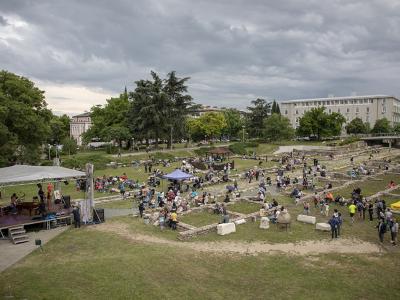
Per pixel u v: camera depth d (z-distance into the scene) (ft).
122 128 288.51
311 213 104.94
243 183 163.73
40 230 85.71
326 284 57.16
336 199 117.91
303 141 420.36
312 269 63.16
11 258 66.49
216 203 109.81
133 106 294.87
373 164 229.66
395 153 318.86
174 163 240.32
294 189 131.75
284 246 75.36
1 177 85.61
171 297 51.29
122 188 132.98
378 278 59.62
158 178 158.20
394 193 133.59
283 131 377.30
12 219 85.61
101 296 50.55
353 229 88.33
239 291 54.29
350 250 73.20
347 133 506.89
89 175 93.45
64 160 216.13
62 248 72.08
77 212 87.92
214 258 67.46
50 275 57.62
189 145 354.95
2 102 147.23
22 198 122.31
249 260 66.90
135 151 285.23
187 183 155.22
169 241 78.02
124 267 60.85
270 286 56.24
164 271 60.03
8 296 49.93
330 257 69.10
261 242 77.87
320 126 409.90
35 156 166.91
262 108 428.15
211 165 205.77
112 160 231.71
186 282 56.49
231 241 78.43
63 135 308.40
